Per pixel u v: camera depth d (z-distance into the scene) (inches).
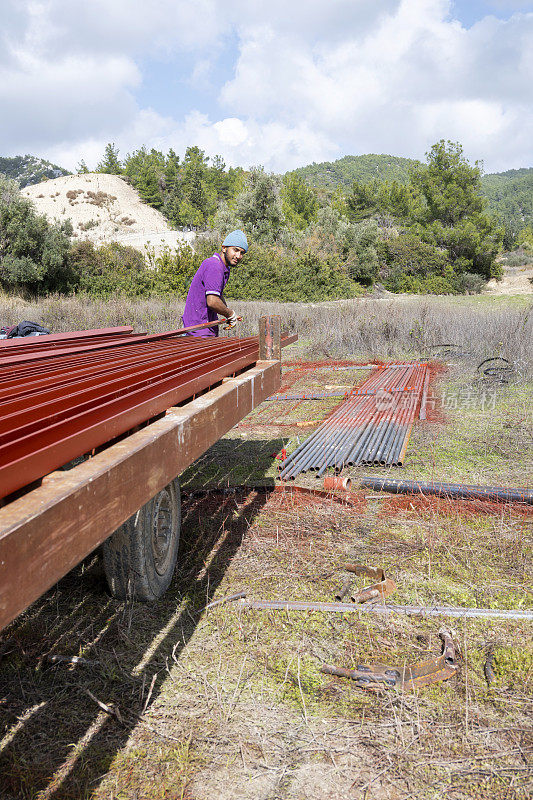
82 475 53.9
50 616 106.7
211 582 119.2
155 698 83.9
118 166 4793.3
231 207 1958.7
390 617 103.3
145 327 581.6
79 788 67.9
